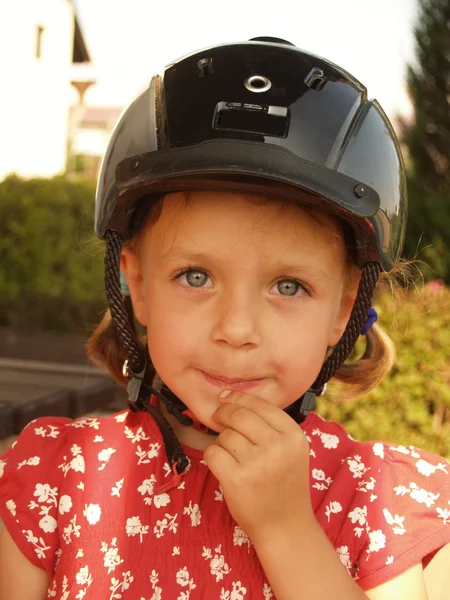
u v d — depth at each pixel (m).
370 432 3.93
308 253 1.37
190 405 1.40
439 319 3.95
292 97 1.41
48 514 1.61
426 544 1.55
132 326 1.78
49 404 4.93
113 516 1.57
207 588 1.48
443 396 3.88
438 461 1.66
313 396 1.57
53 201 10.82
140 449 1.66
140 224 1.51
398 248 1.59
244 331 1.32
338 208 1.35
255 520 1.35
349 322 1.53
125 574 1.50
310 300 1.39
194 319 1.37
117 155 1.53
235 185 1.32
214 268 1.35
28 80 17.16
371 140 1.48
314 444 1.67
